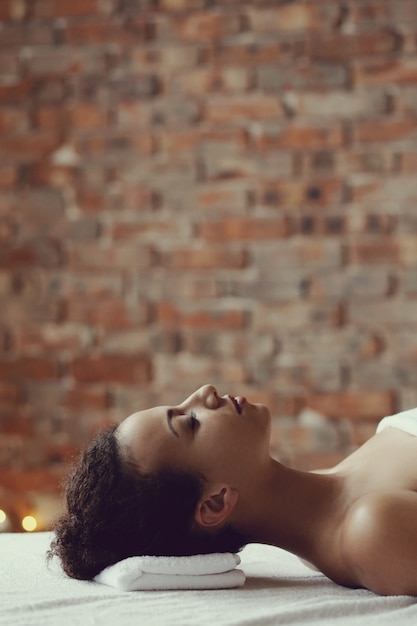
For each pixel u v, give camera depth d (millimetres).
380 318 3121
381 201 3129
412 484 1670
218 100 3221
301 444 3145
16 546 1992
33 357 3305
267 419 1745
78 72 3305
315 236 3160
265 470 1728
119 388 3258
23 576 1712
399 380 3105
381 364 3117
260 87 3197
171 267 3242
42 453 3285
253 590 1593
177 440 1685
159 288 3246
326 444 3135
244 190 3199
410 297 3107
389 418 1918
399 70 3127
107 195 3281
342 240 3145
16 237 3326
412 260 3109
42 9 3322
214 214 3217
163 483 1668
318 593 1578
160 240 3248
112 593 1556
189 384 3219
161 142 3252
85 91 3303
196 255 3227
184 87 3244
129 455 1677
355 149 3145
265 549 2061
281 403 3162
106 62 3291
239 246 3201
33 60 3324
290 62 3180
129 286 3264
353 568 1587
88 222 3289
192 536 1700
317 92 3166
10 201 3334
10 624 1359
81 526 1671
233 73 3213
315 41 3166
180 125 3244
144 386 3246
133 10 3273
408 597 1503
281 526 1732
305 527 1712
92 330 3281
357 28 3146
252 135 3201
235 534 1758
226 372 3199
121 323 3264
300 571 1824
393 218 3121
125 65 3281
